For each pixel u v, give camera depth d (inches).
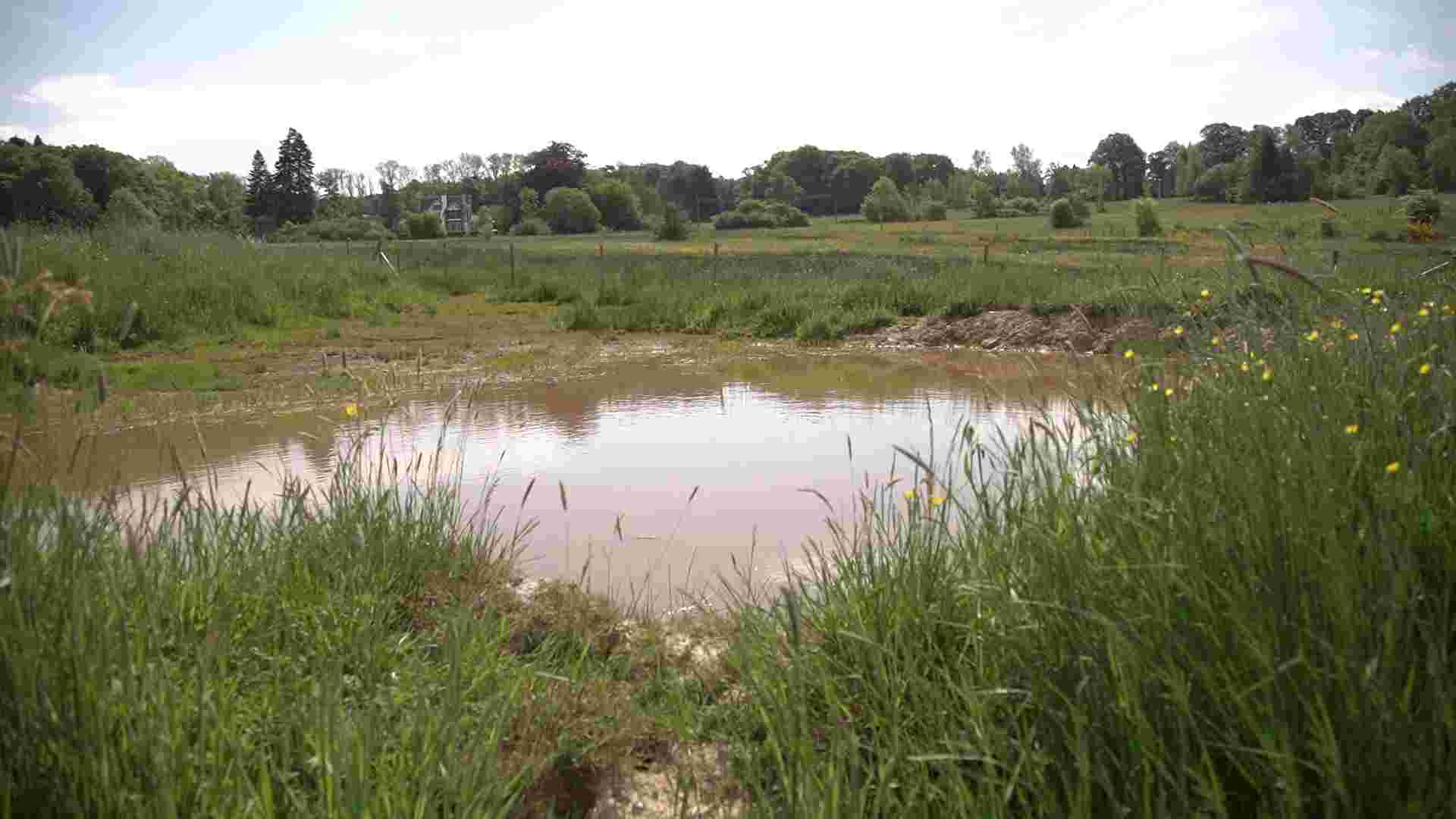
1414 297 173.0
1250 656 78.1
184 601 127.0
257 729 104.6
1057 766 81.3
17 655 83.7
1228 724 75.7
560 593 158.2
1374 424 103.8
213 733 90.1
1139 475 104.3
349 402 382.3
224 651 99.7
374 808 84.7
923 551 131.0
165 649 118.0
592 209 4473.4
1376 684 68.6
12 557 89.0
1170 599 85.4
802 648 120.6
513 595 162.4
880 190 4402.1
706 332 650.8
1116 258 874.1
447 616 133.4
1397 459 96.6
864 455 274.2
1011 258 1053.8
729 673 133.0
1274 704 75.3
